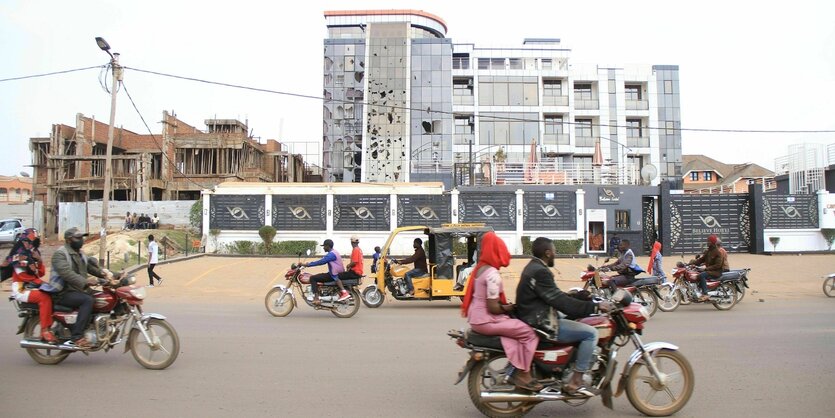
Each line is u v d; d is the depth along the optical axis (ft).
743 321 38.86
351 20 207.92
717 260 45.52
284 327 36.22
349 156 186.19
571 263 88.12
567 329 17.88
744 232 103.91
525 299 17.95
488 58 190.90
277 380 22.41
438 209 99.91
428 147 183.11
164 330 24.52
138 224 116.47
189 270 75.46
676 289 45.65
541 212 100.78
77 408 18.57
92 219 122.93
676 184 184.14
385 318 41.57
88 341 24.27
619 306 18.66
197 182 148.46
